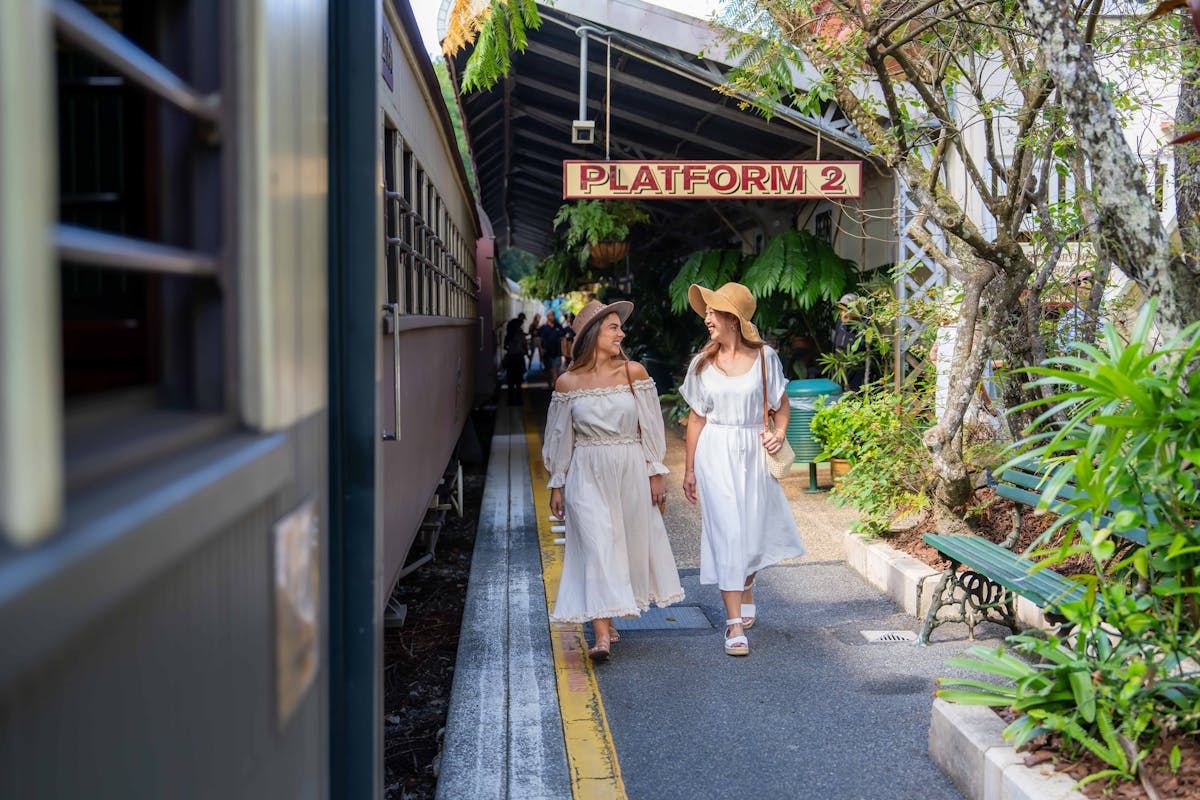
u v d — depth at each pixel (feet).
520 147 59.77
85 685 2.81
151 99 4.41
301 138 5.48
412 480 18.16
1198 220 13.19
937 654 16.05
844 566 21.77
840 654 16.21
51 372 2.47
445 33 21.59
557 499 16.49
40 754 2.54
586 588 15.60
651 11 31.63
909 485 21.02
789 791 11.56
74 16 2.77
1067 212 20.01
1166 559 9.77
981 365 18.97
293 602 5.21
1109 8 18.45
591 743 12.80
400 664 17.63
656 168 29.40
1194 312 9.96
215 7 4.25
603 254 50.24
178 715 3.54
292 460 5.13
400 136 17.85
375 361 7.04
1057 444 10.02
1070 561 16.25
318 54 6.10
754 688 14.83
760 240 50.65
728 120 39.29
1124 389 9.10
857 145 29.89
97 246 2.99
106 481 3.10
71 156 5.24
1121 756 9.33
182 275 4.14
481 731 13.21
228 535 4.09
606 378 16.01
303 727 5.61
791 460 16.90
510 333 67.10
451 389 29.45
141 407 4.11
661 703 14.33
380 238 7.89
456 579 23.41
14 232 2.34
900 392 22.65
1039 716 10.13
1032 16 10.57
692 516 27.63
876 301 27.09
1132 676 9.34
